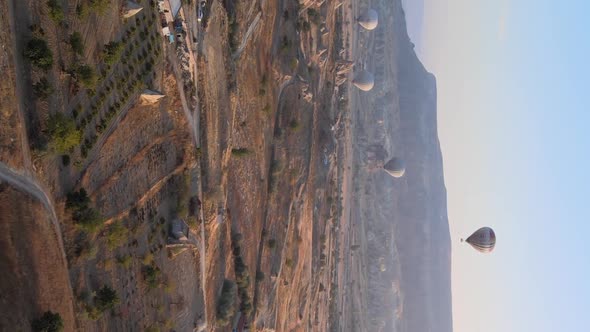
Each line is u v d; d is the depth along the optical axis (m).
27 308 37.34
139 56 53.09
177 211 59.88
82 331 43.25
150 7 55.62
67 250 42.69
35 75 39.66
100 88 46.72
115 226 48.00
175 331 58.00
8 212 36.50
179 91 60.81
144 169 54.28
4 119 35.97
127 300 50.12
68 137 40.53
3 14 35.94
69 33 43.25
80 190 43.81
